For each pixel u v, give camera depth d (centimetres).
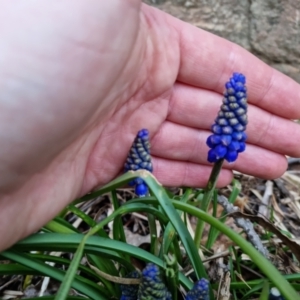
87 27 9
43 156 10
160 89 13
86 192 14
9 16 9
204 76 14
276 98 14
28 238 10
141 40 12
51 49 9
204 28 20
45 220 11
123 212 10
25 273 11
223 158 11
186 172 15
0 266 11
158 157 15
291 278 11
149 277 9
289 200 17
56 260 11
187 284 11
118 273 12
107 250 11
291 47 19
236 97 10
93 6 9
